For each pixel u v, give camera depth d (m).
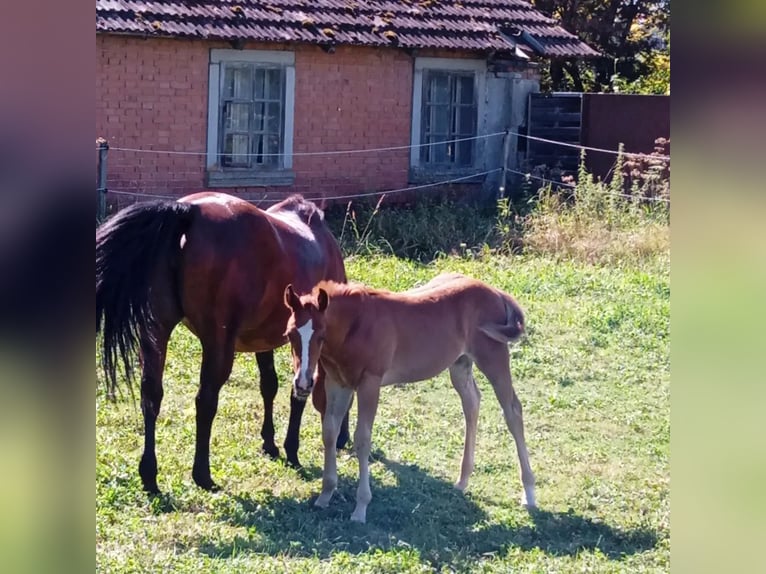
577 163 14.52
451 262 11.16
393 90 13.64
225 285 5.89
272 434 6.63
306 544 5.45
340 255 6.93
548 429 7.13
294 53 12.84
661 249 11.50
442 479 6.36
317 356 5.45
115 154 11.84
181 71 12.11
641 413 7.38
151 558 5.11
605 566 5.25
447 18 14.32
